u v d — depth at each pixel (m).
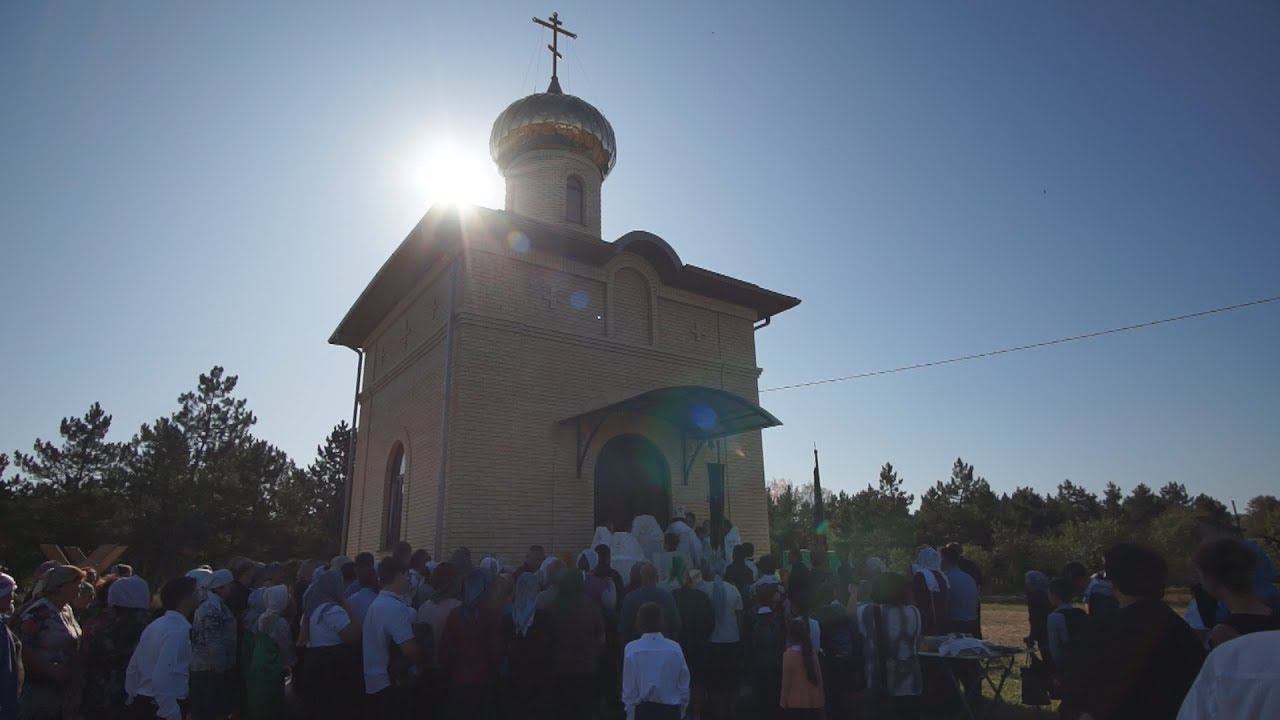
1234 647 2.17
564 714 7.26
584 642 7.41
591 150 18.20
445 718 7.18
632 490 15.23
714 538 13.80
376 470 17.34
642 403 13.21
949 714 7.90
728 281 16.95
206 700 7.49
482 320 13.58
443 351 14.00
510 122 17.77
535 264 14.72
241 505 34.19
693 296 17.16
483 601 7.11
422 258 15.30
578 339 14.80
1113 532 33.12
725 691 8.68
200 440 37.12
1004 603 27.55
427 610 7.26
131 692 6.08
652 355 15.91
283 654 7.69
